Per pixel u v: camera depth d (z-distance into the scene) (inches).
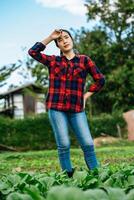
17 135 1326.3
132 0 2015.3
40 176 207.6
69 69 279.1
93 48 2006.6
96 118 1385.3
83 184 174.2
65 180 189.8
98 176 193.3
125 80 1918.1
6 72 801.6
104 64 2027.6
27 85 1953.7
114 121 1390.3
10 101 2036.2
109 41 2037.4
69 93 277.6
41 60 279.6
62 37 280.7
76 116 278.5
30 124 1332.4
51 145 1336.1
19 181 189.5
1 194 161.5
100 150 856.9
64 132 273.6
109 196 107.3
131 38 2016.5
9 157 749.3
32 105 2087.8
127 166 242.4
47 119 1336.1
